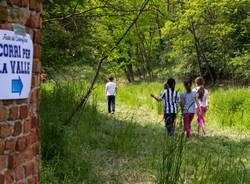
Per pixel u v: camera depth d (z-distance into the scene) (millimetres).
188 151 10250
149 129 13516
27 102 3809
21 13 3631
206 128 14891
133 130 11570
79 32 11500
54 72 13570
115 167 8953
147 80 42094
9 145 3523
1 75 3367
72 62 12648
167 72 39062
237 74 33188
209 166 7902
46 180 7113
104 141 10797
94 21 11797
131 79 44406
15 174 3625
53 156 8352
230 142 12359
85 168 8117
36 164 4066
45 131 8570
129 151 10070
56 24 10977
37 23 3977
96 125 12805
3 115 3432
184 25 29953
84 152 9445
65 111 11938
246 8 30000
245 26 31219
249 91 19906
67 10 10586
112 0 11078
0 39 3352
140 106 20766
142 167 9000
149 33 38469
